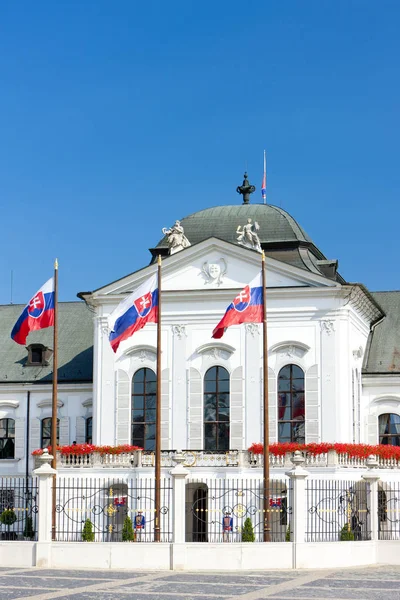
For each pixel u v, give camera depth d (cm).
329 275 6556
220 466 5841
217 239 6325
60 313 7788
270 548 4094
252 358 6238
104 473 5894
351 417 6197
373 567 4225
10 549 4122
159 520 4369
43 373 7288
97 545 4053
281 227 6681
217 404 6269
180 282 6397
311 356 6181
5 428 7275
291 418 6172
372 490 4584
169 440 6269
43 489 4134
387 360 6781
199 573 3881
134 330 4947
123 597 3080
